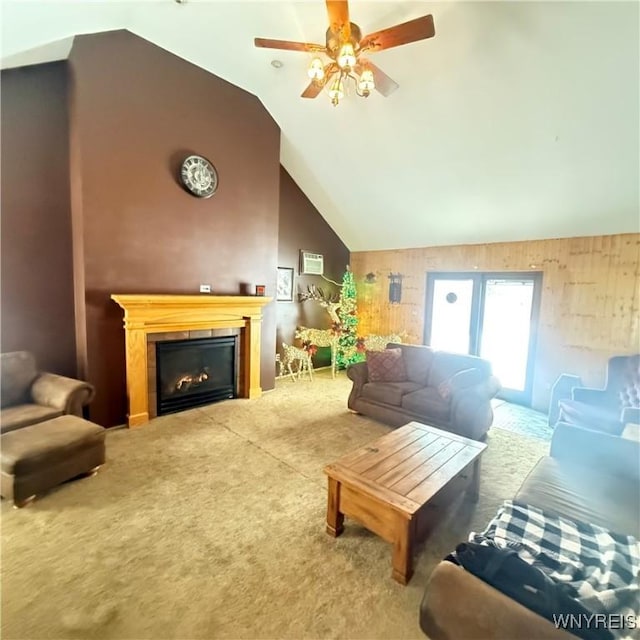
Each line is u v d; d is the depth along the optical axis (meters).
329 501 2.11
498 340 5.23
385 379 4.23
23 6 2.37
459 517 2.35
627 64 2.64
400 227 5.72
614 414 3.22
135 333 3.58
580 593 1.10
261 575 1.80
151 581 1.75
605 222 4.01
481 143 3.77
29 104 3.36
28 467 2.29
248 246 4.63
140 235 3.65
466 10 2.74
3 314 3.39
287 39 3.33
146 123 3.61
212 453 3.09
